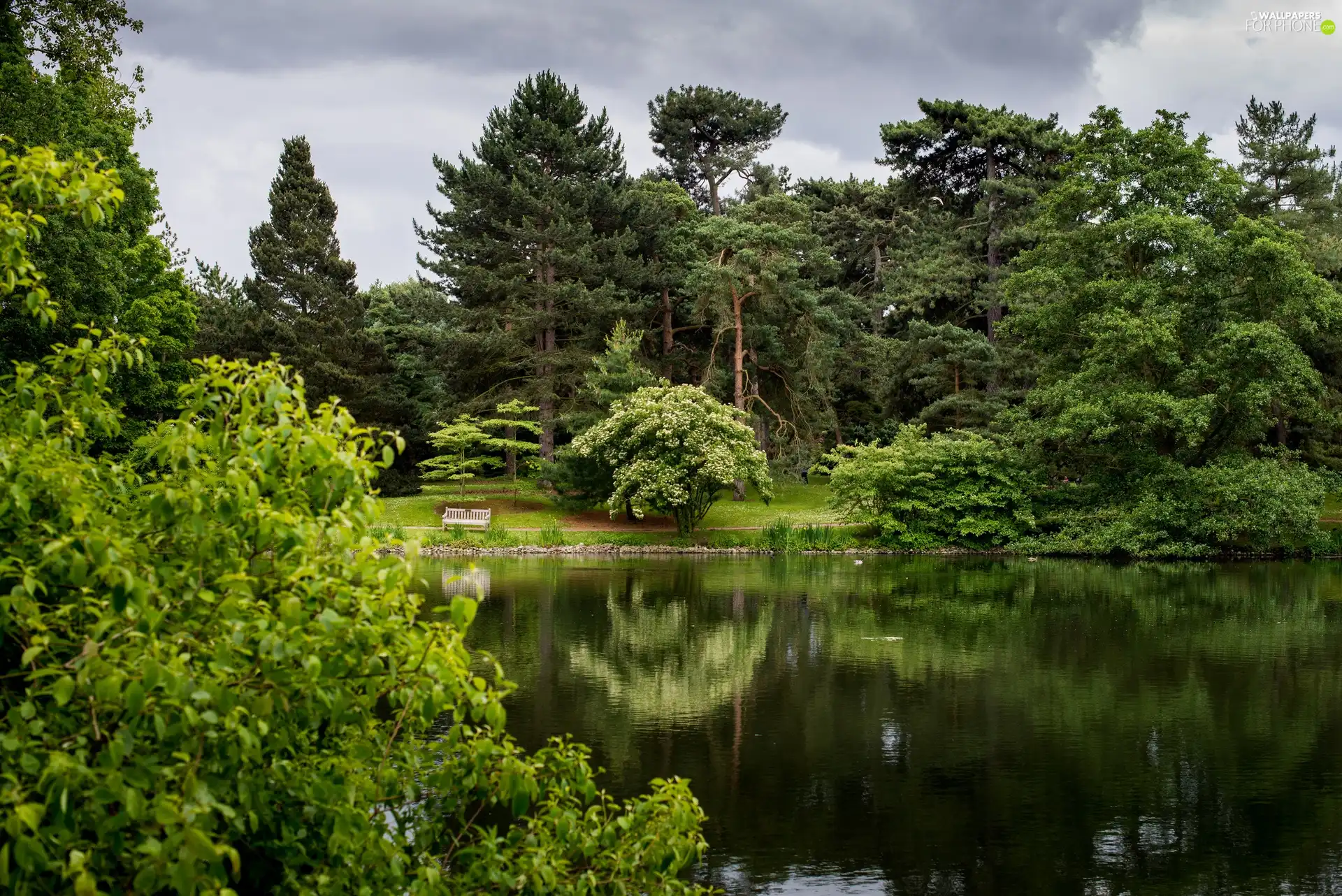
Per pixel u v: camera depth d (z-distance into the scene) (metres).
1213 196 39.16
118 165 27.55
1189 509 37.53
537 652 18.03
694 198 71.38
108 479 5.06
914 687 15.36
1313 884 8.48
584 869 5.81
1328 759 11.78
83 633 4.35
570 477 44.19
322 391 45.94
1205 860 8.93
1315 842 9.35
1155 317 36.56
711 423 41.56
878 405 57.78
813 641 19.27
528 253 49.56
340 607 4.34
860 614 22.84
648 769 11.30
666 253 53.84
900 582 29.30
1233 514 37.03
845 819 9.88
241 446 4.47
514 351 49.41
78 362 5.29
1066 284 40.22
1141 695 14.91
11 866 3.88
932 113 56.19
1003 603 24.75
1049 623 21.52
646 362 51.19
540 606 23.81
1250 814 10.05
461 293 50.66
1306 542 39.00
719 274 47.72
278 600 4.41
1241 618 22.39
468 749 5.13
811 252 53.53
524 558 36.59
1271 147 53.78
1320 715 13.75
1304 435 47.31
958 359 49.28
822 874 8.67
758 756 11.84
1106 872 8.70
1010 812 10.09
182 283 33.91
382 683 4.69
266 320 45.94
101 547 3.93
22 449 4.46
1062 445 41.44
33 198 4.82
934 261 54.06
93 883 3.52
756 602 24.66
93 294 23.44
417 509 44.91
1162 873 8.66
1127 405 36.53
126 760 4.11
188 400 4.81
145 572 4.13
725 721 13.31
